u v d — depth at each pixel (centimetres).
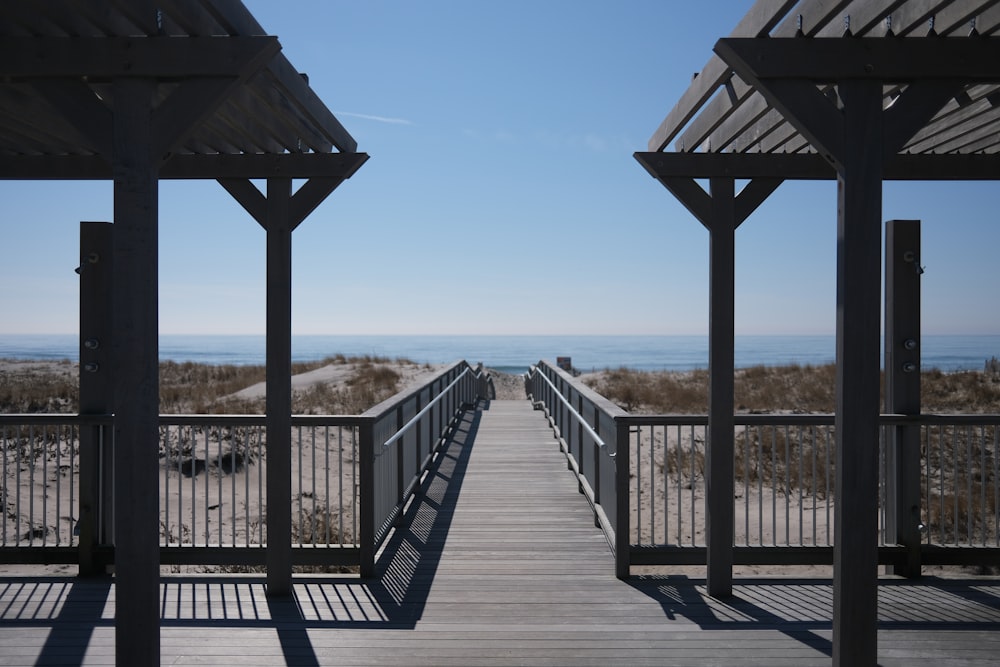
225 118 394
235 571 593
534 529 645
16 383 2097
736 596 479
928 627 429
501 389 3008
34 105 395
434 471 909
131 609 308
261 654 389
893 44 299
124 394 305
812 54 301
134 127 301
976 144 479
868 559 310
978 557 519
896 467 526
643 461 1004
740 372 2430
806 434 1109
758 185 473
